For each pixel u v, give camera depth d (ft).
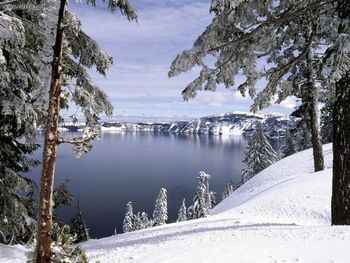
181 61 31.58
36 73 29.68
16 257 28.27
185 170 440.04
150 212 257.55
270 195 63.41
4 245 30.76
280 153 231.30
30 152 36.68
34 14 25.91
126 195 302.86
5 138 34.06
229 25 30.78
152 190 324.39
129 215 215.10
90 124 27.55
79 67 31.89
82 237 57.93
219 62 33.73
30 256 15.07
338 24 28.60
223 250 23.58
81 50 33.50
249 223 41.78
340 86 29.09
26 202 35.88
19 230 34.12
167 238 33.14
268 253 22.03
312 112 68.08
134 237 42.78
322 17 29.55
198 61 31.94
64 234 16.01
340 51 25.63
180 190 324.39
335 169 29.78
